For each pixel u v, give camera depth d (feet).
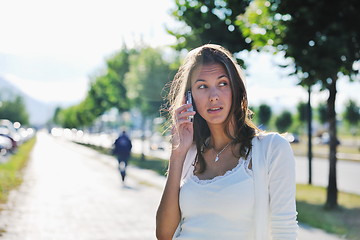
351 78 31.91
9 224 28.45
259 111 220.43
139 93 88.58
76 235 25.81
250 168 6.49
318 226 27.96
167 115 7.94
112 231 26.99
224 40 42.78
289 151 6.44
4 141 109.09
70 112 374.84
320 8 29.32
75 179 58.75
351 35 29.09
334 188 34.60
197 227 6.45
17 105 438.40
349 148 166.40
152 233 26.61
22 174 63.77
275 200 6.31
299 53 29.14
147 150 149.28
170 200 6.98
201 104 6.94
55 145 201.87
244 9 40.81
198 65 6.95
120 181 56.80
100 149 159.94
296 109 229.66
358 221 29.68
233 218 6.30
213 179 6.57
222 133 6.95
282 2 30.25
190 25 43.78
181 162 7.09
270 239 6.48
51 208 35.22
